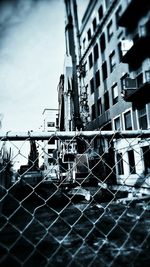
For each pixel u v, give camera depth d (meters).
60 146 11.86
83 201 12.35
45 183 14.23
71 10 26.02
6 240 4.63
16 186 13.95
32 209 9.94
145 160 15.13
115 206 9.78
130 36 17.27
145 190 11.92
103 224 6.28
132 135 2.17
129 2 15.00
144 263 2.54
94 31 25.91
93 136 2.06
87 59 28.09
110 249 3.44
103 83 23.38
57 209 9.91
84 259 2.99
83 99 27.42
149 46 14.88
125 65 18.70
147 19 14.56
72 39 25.50
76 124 23.11
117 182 18.00
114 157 18.66
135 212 8.16
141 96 16.05
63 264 2.85
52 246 3.98
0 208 6.79
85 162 15.75
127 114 18.80
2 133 1.85
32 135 1.92
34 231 5.55
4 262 3.05
